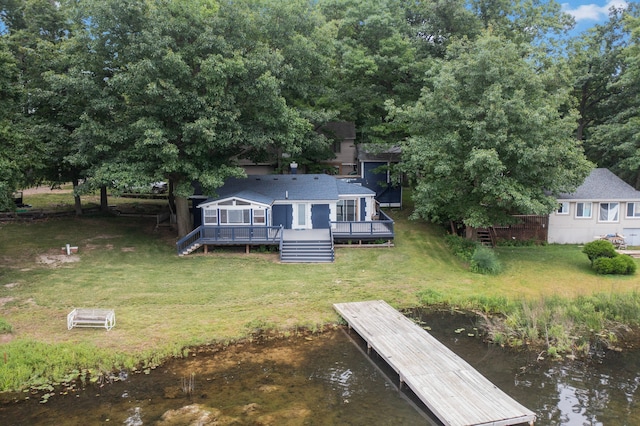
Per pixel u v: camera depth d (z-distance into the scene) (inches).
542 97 1029.8
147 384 523.8
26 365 545.3
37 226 1177.4
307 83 1157.7
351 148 1642.5
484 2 1440.7
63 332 636.1
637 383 541.0
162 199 1688.0
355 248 1089.4
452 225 1200.8
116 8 887.7
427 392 482.0
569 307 743.1
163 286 832.9
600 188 1233.4
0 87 786.8
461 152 1002.1
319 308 757.9
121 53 941.2
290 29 1067.9
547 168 964.6
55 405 480.4
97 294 781.3
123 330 650.2
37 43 1062.4
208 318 705.6
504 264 1008.9
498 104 915.4
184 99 912.3
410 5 1504.7
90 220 1267.2
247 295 803.4
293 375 548.7
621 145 1314.0
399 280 901.2
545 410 477.1
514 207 1093.1
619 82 1334.9
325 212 1171.9
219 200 1079.0
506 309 758.5
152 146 935.7
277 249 1072.8
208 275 899.4
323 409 474.3
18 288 788.6
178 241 1020.5
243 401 488.7
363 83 1487.5
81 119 964.6
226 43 939.3
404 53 1348.4
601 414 471.8
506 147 914.7
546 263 1019.9
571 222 1208.8
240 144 1082.1
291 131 1050.7
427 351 581.0
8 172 756.6
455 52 1125.7
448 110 995.3
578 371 569.3
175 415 460.8
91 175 983.0
